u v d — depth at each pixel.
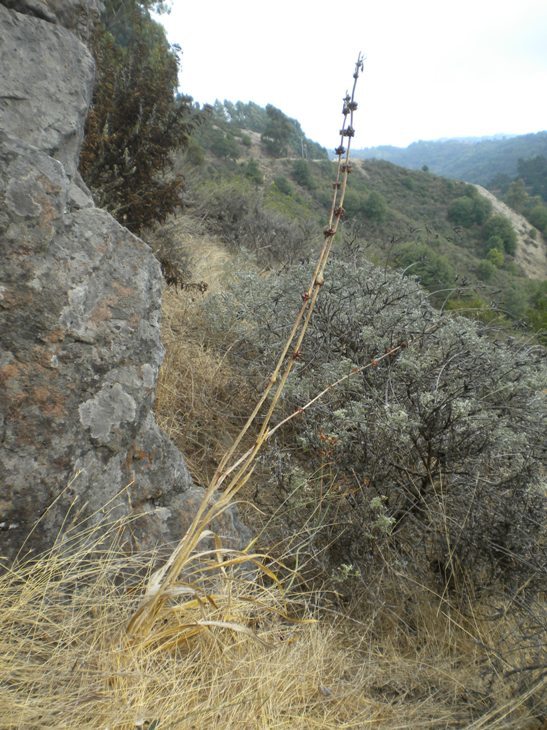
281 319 4.08
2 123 2.13
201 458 3.16
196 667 1.72
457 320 3.84
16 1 2.31
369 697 1.95
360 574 2.41
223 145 34.72
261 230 8.70
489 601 2.46
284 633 2.09
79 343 1.91
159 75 5.16
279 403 3.46
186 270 5.68
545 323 6.55
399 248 5.06
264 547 2.61
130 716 1.43
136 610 1.76
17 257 1.77
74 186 2.28
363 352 3.47
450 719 1.88
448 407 2.69
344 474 2.77
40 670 1.51
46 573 1.74
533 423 3.05
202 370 3.95
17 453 1.73
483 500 2.64
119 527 2.00
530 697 1.93
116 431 2.01
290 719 1.67
